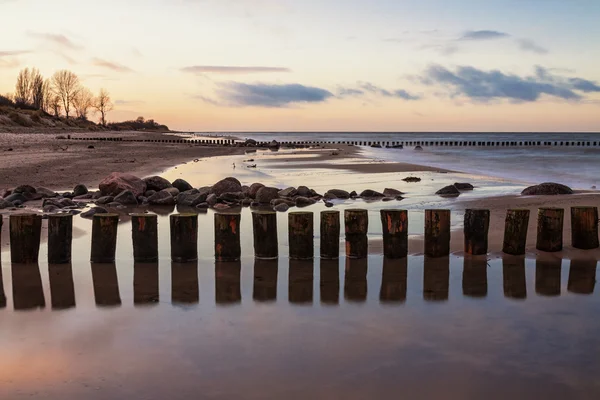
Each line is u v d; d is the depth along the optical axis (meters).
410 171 26.52
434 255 8.56
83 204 14.24
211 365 4.73
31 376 4.52
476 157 43.56
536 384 4.41
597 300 6.49
